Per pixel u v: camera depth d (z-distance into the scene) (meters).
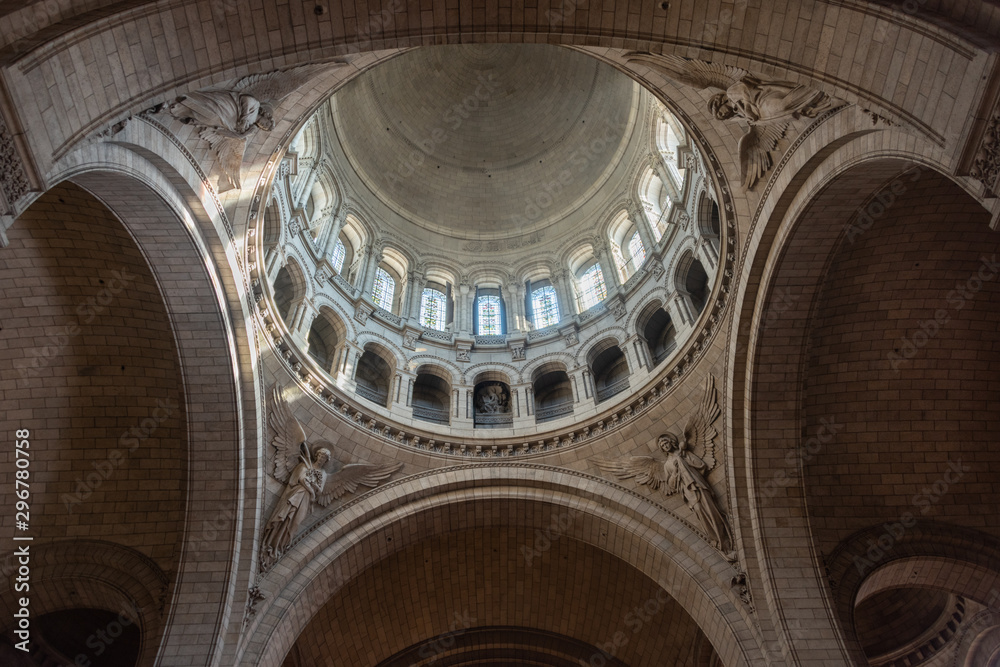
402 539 24.16
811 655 18.56
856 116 14.73
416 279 34.19
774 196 18.31
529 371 29.75
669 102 19.47
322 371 24.48
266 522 21.50
